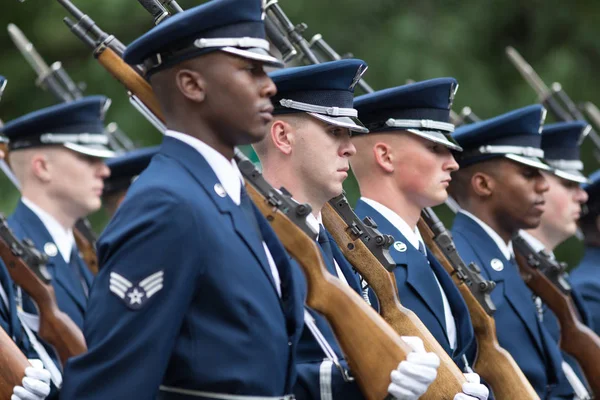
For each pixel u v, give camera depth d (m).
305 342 14.11
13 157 20.11
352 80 14.73
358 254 14.73
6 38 37.25
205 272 11.49
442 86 16.42
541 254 20.09
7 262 17.06
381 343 13.12
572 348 20.11
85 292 20.25
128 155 22.70
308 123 14.59
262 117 11.98
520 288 18.97
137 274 11.29
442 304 16.14
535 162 18.92
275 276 12.28
